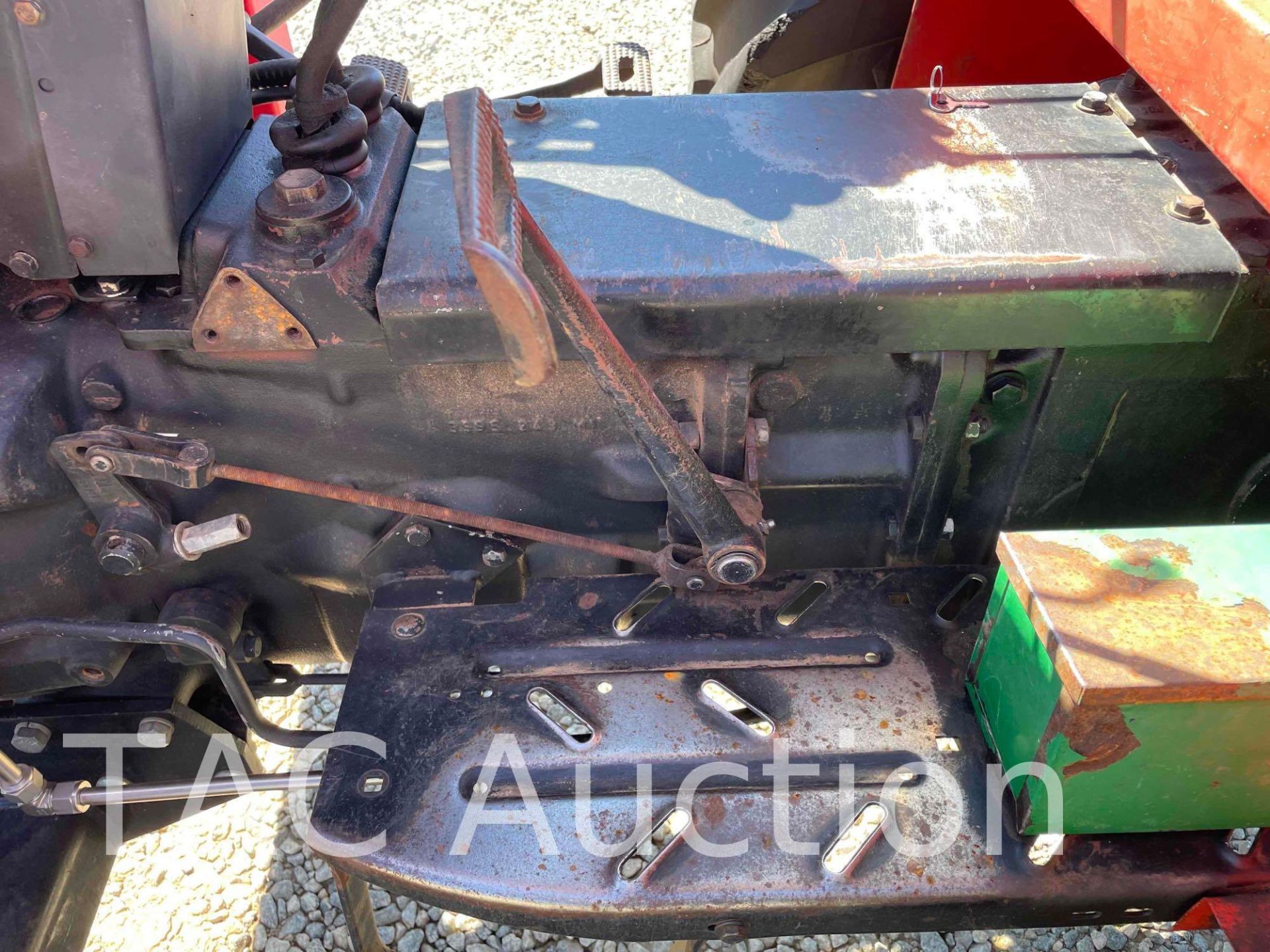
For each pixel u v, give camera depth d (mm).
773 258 655
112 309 666
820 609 744
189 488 685
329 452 748
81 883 779
